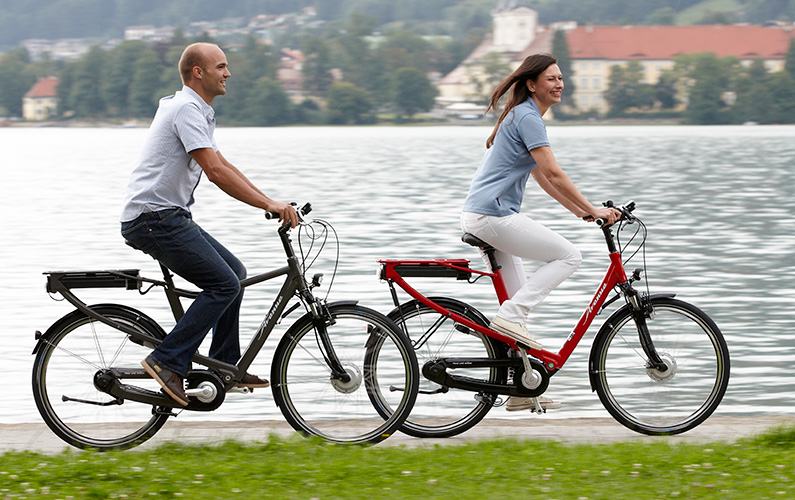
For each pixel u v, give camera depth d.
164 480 15.20
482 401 18.33
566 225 71.38
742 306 41.38
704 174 141.62
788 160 183.38
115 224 77.38
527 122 17.88
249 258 54.38
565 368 29.45
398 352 17.80
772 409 25.45
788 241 63.97
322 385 17.80
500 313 18.14
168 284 17.72
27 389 28.30
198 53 17.00
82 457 16.55
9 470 15.64
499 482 15.21
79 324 17.53
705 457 16.20
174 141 16.88
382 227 71.75
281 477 15.34
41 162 199.12
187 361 17.19
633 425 18.48
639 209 87.50
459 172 150.38
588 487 14.92
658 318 18.44
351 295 42.12
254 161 195.50
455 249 59.47
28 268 53.59
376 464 16.05
